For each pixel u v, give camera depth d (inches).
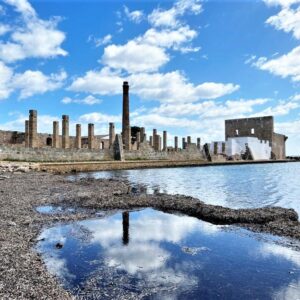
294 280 265.4
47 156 1573.6
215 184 1091.3
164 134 2721.5
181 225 450.6
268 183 1142.3
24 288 225.8
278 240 373.4
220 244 359.6
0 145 1379.2
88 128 2028.8
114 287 249.9
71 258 310.0
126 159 2069.4
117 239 377.4
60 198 634.2
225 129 4215.1
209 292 243.6
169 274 275.9
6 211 493.4
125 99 2279.8
